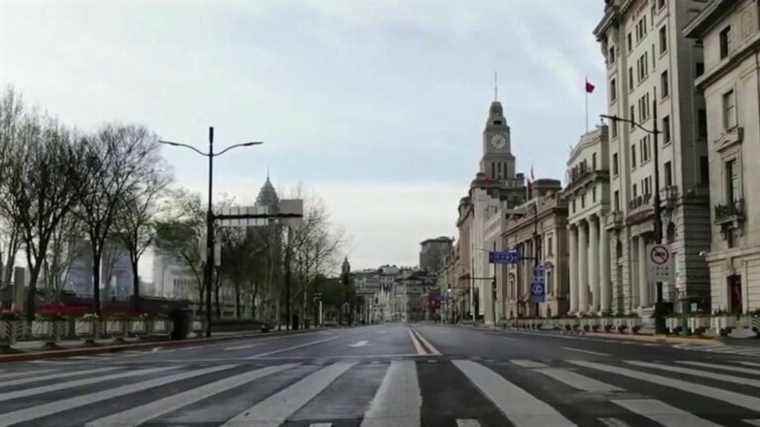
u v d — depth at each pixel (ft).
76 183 154.51
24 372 54.34
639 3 208.95
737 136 149.89
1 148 150.10
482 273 515.50
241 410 31.14
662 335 123.13
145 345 99.91
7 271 176.86
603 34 238.07
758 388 37.45
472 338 127.95
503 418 28.14
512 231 414.00
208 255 139.44
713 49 162.40
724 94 158.10
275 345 103.24
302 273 287.07
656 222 129.70
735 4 150.61
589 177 258.57
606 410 29.66
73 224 186.60
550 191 394.52
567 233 323.37
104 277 294.25
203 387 40.68
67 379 47.09
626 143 220.23
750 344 95.40
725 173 157.89
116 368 57.41
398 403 33.04
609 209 249.75
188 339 122.01
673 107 184.65
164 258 331.77
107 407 32.53
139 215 199.21
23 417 29.68
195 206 228.63
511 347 88.22
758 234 143.84
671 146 185.88
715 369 50.39
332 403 33.24
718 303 158.10
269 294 259.19
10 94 154.20
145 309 257.55
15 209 155.84
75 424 27.78
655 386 38.65
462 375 46.70
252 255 255.91
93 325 113.09
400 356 68.80
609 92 234.79
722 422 26.45
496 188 547.90
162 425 27.37
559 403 31.99
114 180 170.91
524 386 39.32
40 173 150.82
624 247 218.79
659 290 130.82
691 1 185.06
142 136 195.62
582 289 276.21
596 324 194.29
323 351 80.79
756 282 143.84
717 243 159.74
